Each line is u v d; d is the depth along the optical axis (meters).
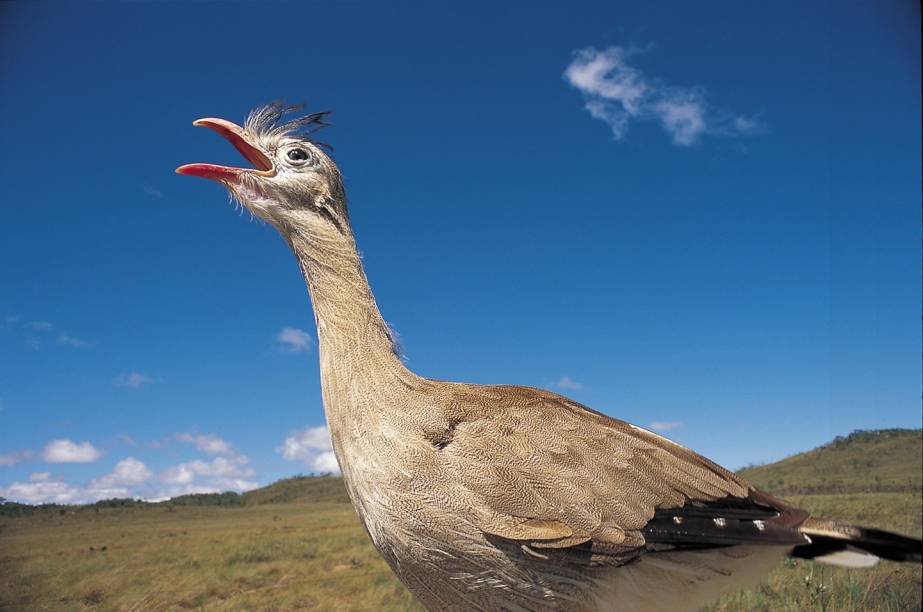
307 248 0.41
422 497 0.35
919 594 0.61
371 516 0.37
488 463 0.35
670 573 0.36
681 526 0.35
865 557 0.35
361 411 0.37
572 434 0.36
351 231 0.42
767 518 0.36
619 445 0.37
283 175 0.42
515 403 0.38
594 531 0.34
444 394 0.38
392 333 0.40
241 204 0.44
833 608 0.61
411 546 0.36
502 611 0.36
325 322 0.40
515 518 0.34
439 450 0.36
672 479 0.36
